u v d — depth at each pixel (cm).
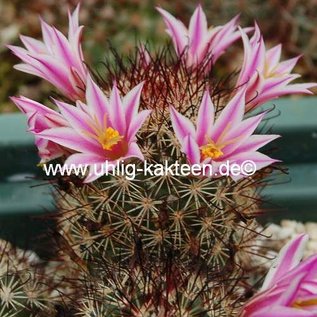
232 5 63
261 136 38
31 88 65
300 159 53
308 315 36
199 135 38
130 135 38
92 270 41
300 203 52
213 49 43
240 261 43
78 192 40
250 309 38
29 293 42
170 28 43
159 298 39
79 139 38
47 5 66
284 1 64
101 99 38
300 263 38
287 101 53
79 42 41
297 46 65
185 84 41
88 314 40
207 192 39
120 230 40
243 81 41
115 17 62
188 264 40
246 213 41
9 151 52
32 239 49
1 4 67
